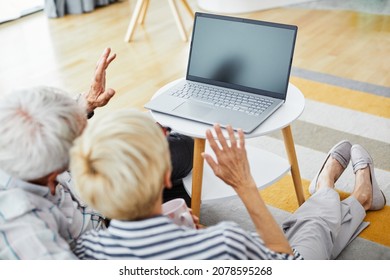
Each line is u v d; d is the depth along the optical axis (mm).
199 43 1770
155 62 3254
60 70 3180
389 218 1856
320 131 2396
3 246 967
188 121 1567
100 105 1543
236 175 1161
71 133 1018
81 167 876
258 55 1681
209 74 1753
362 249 1725
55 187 1141
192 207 1648
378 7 4070
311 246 1481
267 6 4152
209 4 4172
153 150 875
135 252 901
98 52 3445
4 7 4020
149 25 3926
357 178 1890
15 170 994
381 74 2943
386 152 2217
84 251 1002
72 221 1203
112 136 865
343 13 3979
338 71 3000
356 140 2316
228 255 906
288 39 1641
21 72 3152
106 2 4406
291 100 1683
